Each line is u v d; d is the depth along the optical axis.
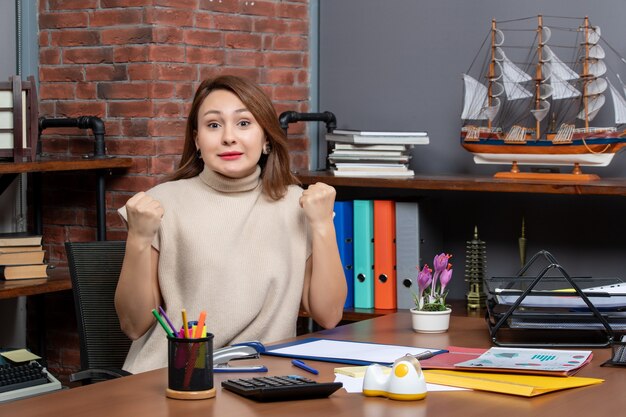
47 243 4.32
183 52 4.03
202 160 2.75
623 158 3.76
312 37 4.47
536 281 2.29
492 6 4.02
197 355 1.77
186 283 2.58
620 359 2.06
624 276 3.78
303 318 4.37
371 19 4.32
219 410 1.69
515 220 4.02
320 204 2.56
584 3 3.82
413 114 4.24
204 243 2.58
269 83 4.34
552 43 3.90
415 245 3.88
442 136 4.17
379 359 2.08
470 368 1.98
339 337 2.40
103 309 2.77
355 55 4.37
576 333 2.40
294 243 2.64
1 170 3.47
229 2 4.17
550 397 1.78
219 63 4.16
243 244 2.61
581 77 3.68
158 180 3.99
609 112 3.79
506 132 3.98
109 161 3.87
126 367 2.57
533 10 3.93
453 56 4.12
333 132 4.07
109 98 4.07
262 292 2.58
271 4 4.31
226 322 2.56
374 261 3.96
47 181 4.30
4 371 2.31
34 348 4.38
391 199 3.96
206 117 2.54
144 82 3.97
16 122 3.56
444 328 2.46
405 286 3.90
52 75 4.21
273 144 2.65
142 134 3.99
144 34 3.96
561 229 3.91
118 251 2.79
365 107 4.36
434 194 4.21
